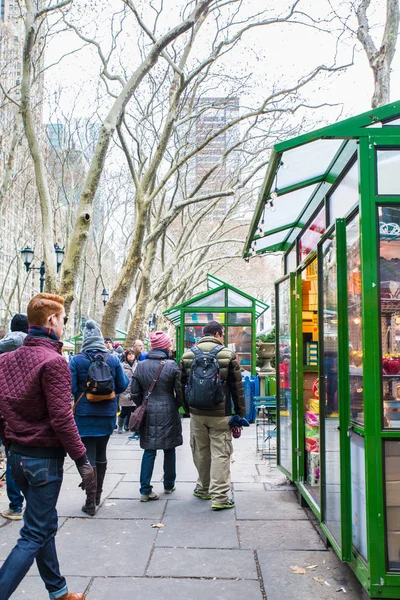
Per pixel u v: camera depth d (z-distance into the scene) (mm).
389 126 3564
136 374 6086
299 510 5531
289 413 6242
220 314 14180
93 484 5379
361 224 3441
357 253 3627
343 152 4031
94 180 11586
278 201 5293
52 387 3104
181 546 4523
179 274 37031
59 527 5020
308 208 5672
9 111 22047
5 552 4363
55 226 24125
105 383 5340
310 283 6199
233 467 7637
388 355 3414
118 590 3711
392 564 3238
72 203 26266
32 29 11172
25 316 5387
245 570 4035
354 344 3697
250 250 7457
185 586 3775
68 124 24125
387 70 8047
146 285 20469
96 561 4211
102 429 5457
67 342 31047
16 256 30344
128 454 8734
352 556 3666
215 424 5652
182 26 11000
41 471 3115
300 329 6000
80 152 25125
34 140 11992
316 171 4605
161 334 6285
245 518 5270
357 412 3611
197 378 5566
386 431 3301
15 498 5238
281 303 6883
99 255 30859
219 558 4266
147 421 5965
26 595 3678
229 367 5695
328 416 4328
